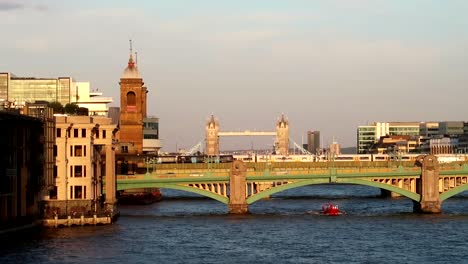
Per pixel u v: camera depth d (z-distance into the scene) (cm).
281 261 18038
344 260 18225
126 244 19975
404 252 19412
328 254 19062
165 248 19588
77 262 17262
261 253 19125
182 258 18225
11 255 17875
